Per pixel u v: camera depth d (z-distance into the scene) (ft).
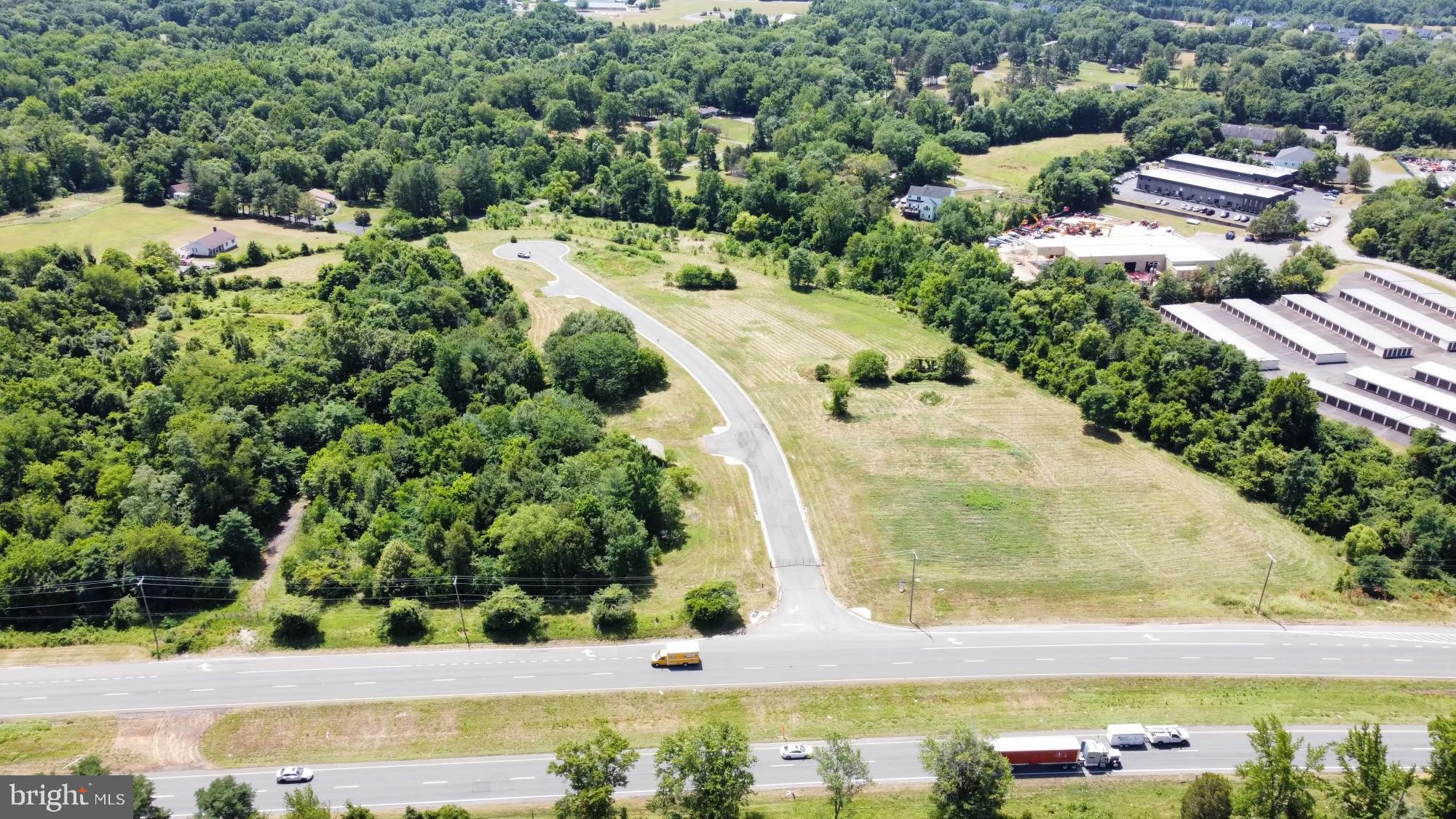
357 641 361.92
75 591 366.43
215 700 330.75
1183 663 355.15
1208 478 480.64
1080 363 561.02
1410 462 465.06
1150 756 312.09
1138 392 531.91
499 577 385.09
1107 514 449.06
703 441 508.53
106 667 345.51
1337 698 339.16
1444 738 266.36
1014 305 626.23
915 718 329.11
